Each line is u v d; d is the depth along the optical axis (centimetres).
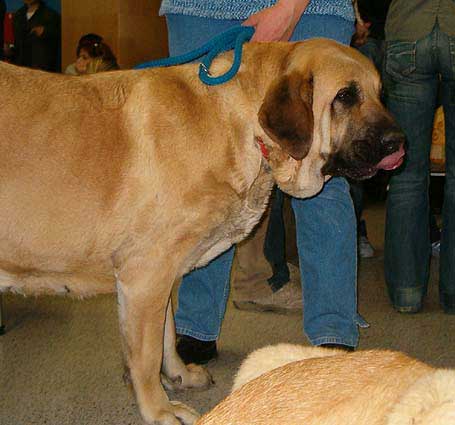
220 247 262
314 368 101
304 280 283
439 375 81
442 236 390
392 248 391
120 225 240
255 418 96
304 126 238
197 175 240
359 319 310
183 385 283
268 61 251
